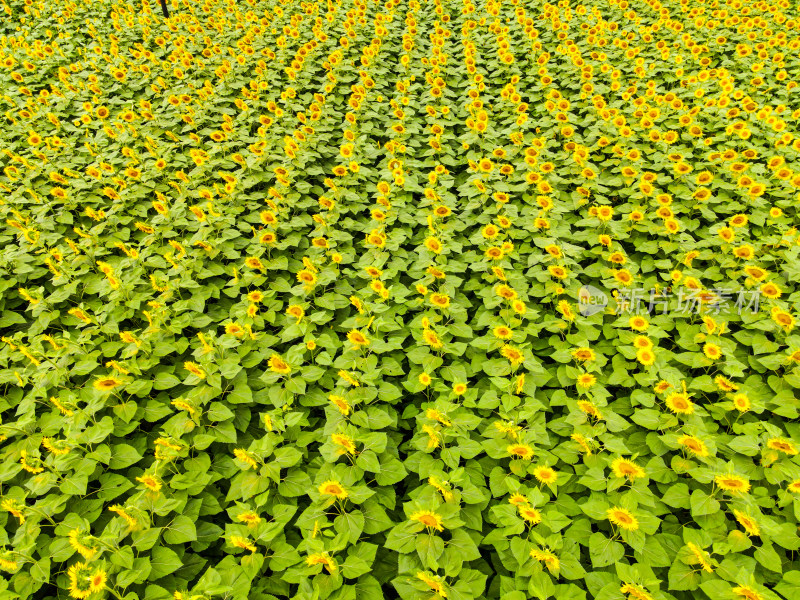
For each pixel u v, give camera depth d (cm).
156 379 412
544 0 1173
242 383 410
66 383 421
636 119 735
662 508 330
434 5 1242
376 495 346
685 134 694
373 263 529
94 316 469
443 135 741
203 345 432
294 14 1148
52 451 324
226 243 559
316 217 579
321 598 275
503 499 342
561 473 343
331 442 352
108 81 934
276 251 573
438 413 344
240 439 395
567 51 901
